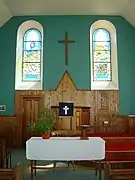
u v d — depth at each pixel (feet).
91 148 18.70
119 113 39.24
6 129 38.99
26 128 39.06
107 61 40.88
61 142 18.69
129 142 25.81
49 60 39.99
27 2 36.14
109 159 22.03
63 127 38.32
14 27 40.50
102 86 39.96
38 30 41.37
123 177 12.46
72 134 31.12
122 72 40.01
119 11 39.09
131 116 38.32
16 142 38.83
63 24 40.52
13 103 39.45
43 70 39.83
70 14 40.34
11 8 37.63
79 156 18.66
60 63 39.93
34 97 39.47
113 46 40.98
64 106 28.04
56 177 21.34
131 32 40.50
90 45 40.29
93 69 40.78
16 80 39.91
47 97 39.40
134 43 40.37
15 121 39.11
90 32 40.60
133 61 40.11
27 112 39.34
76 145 18.69
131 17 38.63
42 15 40.57
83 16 40.70
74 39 40.29
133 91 39.68
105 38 41.34
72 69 39.88
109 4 36.78
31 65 40.73
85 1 36.06
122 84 39.81
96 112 39.17
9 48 40.22
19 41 40.98
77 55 40.06
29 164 26.37
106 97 39.47
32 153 18.58
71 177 21.38
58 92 39.42
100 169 19.74
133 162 21.21
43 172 23.08
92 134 30.68
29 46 41.09
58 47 40.19
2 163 21.52
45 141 18.66
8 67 39.96
